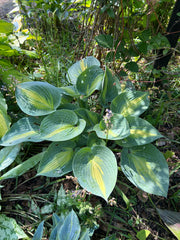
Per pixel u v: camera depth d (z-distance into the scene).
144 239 0.40
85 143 0.56
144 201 0.50
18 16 0.98
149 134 0.50
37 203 0.49
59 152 0.50
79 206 0.43
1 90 0.63
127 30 0.62
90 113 0.58
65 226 0.38
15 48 0.71
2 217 0.43
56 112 0.53
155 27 0.70
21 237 0.40
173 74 0.71
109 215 0.48
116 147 0.61
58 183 0.53
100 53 0.77
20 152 0.57
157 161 0.49
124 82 0.65
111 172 0.44
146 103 0.57
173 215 0.47
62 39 0.93
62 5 0.95
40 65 0.80
